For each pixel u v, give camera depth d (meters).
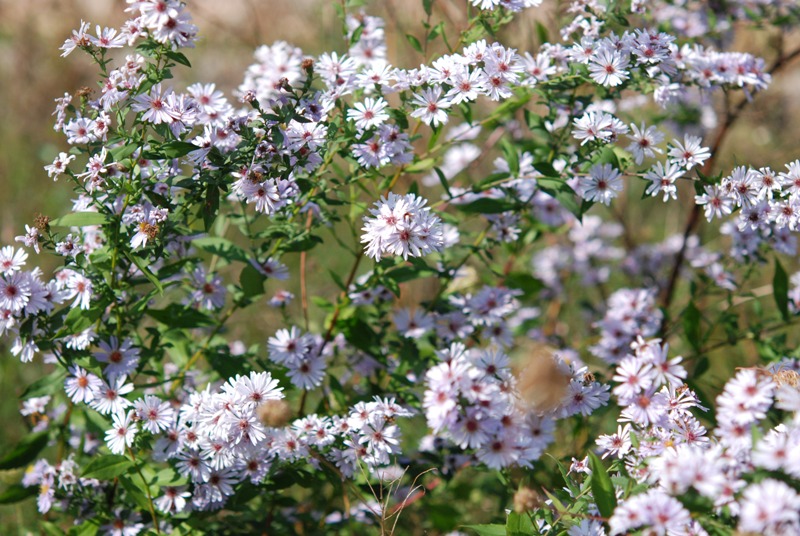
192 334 1.12
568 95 1.09
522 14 1.15
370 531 1.09
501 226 1.10
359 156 1.05
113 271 1.03
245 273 1.06
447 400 0.98
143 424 1.03
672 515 0.95
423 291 1.21
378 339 1.10
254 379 1.01
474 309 1.10
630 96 1.18
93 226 1.06
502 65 1.04
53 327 1.04
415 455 1.09
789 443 0.96
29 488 1.09
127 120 1.10
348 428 1.02
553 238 1.27
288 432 1.02
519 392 0.98
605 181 1.05
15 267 1.02
